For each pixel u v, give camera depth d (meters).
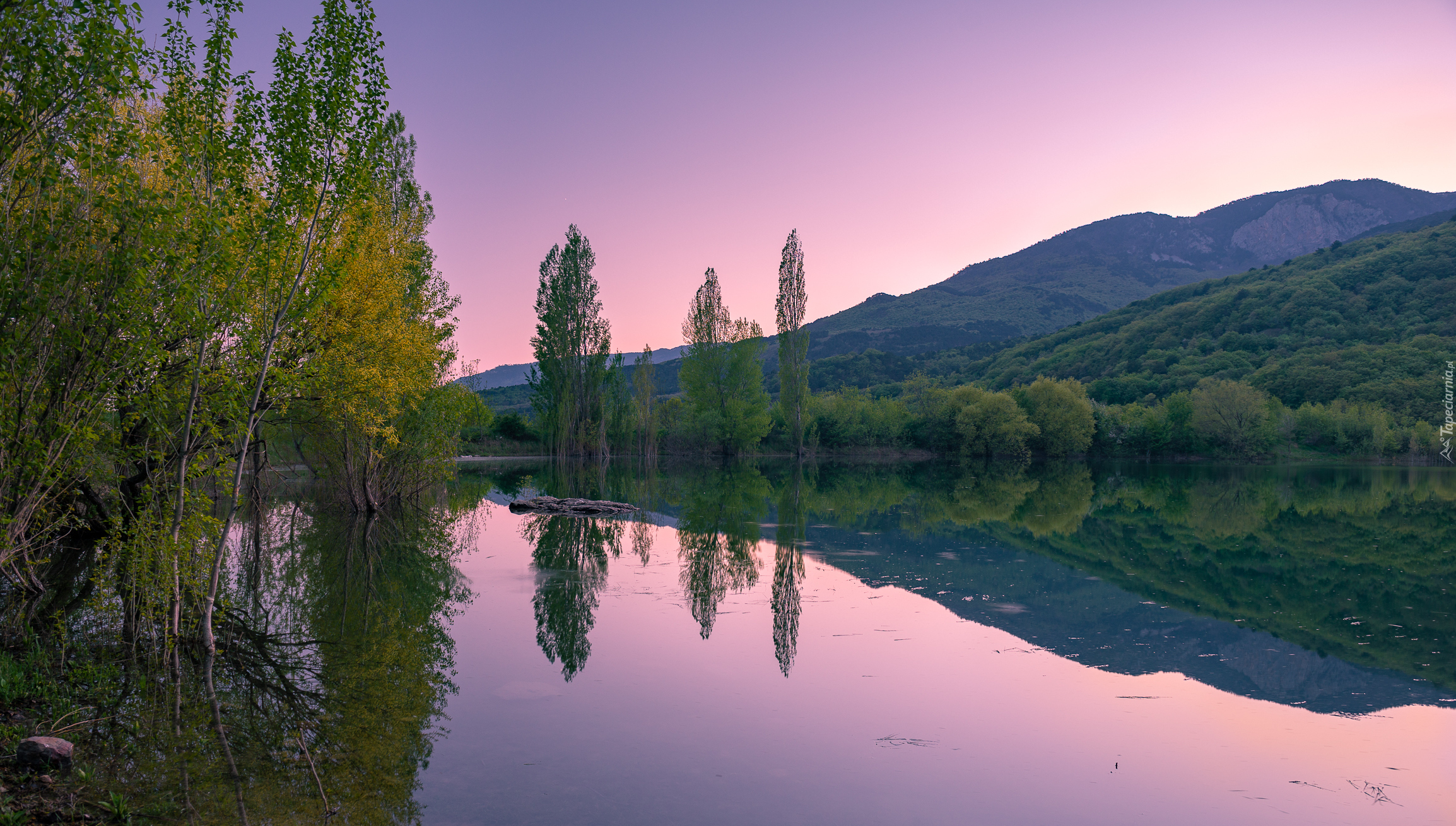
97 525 14.69
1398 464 71.31
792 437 74.38
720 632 11.71
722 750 7.35
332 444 23.02
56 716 7.62
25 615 10.97
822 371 164.75
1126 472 61.22
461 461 67.06
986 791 6.61
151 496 10.05
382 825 5.69
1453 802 6.58
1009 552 20.03
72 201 8.13
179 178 8.93
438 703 8.49
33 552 11.26
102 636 10.52
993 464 73.44
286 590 13.95
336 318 14.70
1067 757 7.39
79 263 8.02
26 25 7.54
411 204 21.50
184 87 9.11
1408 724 8.43
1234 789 6.79
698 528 23.83
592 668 9.88
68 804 5.82
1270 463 74.69
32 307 7.73
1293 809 6.42
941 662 10.43
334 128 10.06
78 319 8.27
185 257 8.68
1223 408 75.06
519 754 7.14
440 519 24.64
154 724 7.61
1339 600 14.81
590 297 67.62
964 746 7.62
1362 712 8.80
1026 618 12.99
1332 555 20.14
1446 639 12.02
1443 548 21.47
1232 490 43.09
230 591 13.66
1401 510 31.59
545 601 13.59
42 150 7.73
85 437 8.54
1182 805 6.46
